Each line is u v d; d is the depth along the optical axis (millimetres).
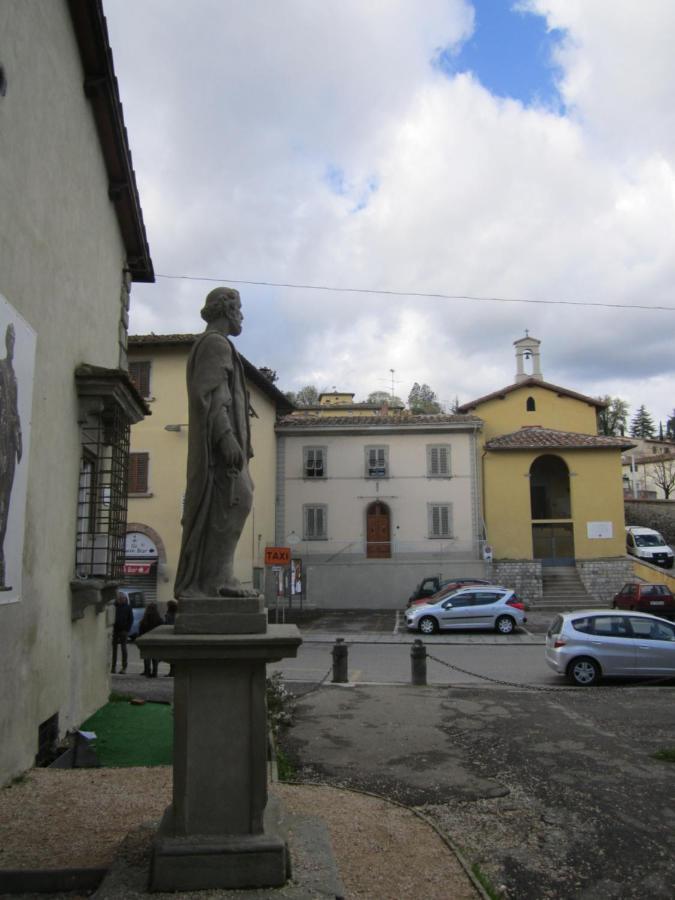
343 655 14125
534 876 5297
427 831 5934
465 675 15781
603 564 32188
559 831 6184
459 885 4793
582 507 33469
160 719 10203
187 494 5035
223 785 4422
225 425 5039
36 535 7758
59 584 8656
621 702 11984
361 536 34281
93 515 10086
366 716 10844
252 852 4277
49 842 5086
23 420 7180
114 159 11016
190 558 4922
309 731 9906
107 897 4117
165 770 7340
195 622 4578
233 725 4469
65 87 8828
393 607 31766
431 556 33344
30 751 7500
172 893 4168
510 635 23547
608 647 13922
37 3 7742
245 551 28781
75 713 9469
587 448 33594
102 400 9539
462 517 33969
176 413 26312
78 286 9523
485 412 39500
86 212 9930
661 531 44156
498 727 10102
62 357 8766
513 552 33375
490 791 7285
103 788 6566
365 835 5730
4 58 6766
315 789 7102
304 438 35094
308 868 4551
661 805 6855
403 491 34438
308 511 34562
